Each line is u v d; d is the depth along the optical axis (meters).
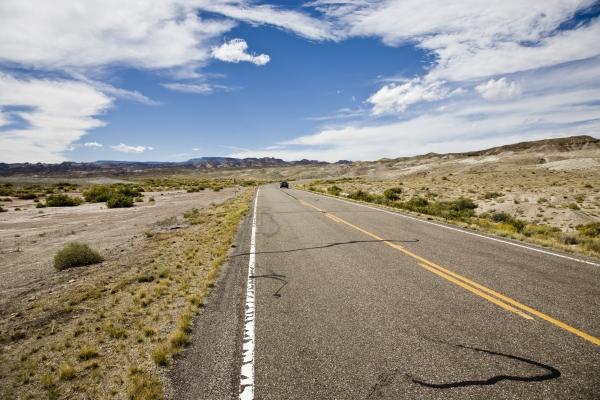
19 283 7.55
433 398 2.92
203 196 36.91
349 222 13.80
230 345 4.03
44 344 4.54
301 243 9.87
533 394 2.93
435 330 4.16
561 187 44.41
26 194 38.09
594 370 3.26
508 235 10.50
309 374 3.36
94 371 3.73
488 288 5.59
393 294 5.46
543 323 4.27
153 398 3.15
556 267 6.79
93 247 11.30
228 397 3.08
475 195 39.59
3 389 3.55
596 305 4.81
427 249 8.60
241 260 8.15
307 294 5.62
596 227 17.36
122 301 5.93
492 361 3.46
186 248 10.08
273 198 29.77
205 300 5.59
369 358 3.60
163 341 4.31
